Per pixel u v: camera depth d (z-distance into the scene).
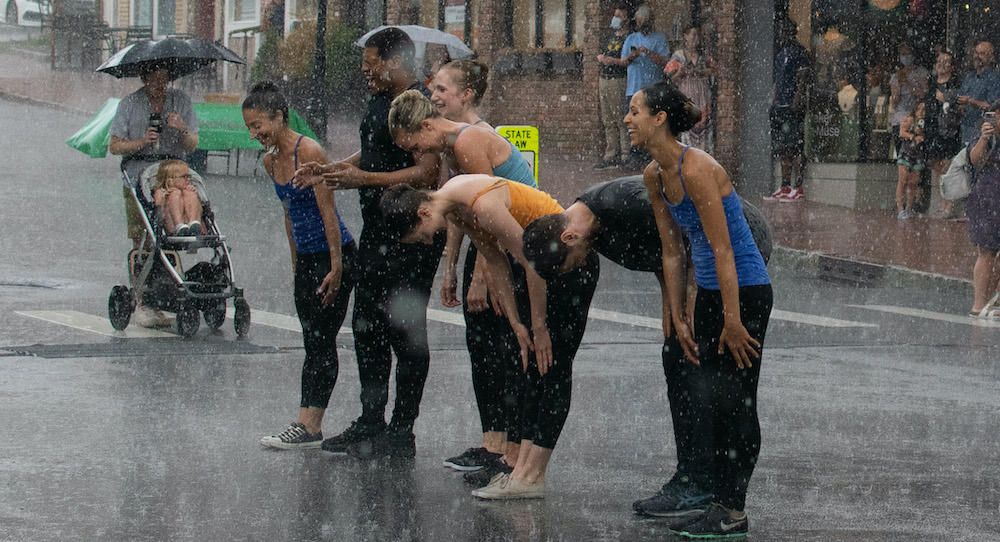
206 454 12.44
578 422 14.19
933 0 38.44
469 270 12.27
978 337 20.66
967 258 28.34
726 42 42.56
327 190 12.48
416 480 11.68
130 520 10.26
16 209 32.75
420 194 10.69
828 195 39.59
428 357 12.52
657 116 9.67
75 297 22.33
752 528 10.34
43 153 43.81
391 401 15.14
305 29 54.97
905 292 26.12
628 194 10.49
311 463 12.22
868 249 29.48
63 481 11.35
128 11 74.81
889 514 10.76
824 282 27.55
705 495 10.70
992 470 12.28
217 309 19.41
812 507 10.97
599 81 43.59
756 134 42.47
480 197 10.67
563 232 10.45
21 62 70.56
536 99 49.34
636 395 15.64
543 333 10.88
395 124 11.64
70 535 9.84
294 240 12.94
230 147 40.97
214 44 20.53
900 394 15.91
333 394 15.39
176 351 17.75
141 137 19.88
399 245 12.21
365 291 12.42
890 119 38.50
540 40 49.78
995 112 22.44
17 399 14.56
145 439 12.95
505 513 10.70
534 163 20.33
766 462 12.52
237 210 34.28
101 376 15.94
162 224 19.14
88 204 34.03
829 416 14.61
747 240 9.93
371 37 12.52
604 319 21.73
